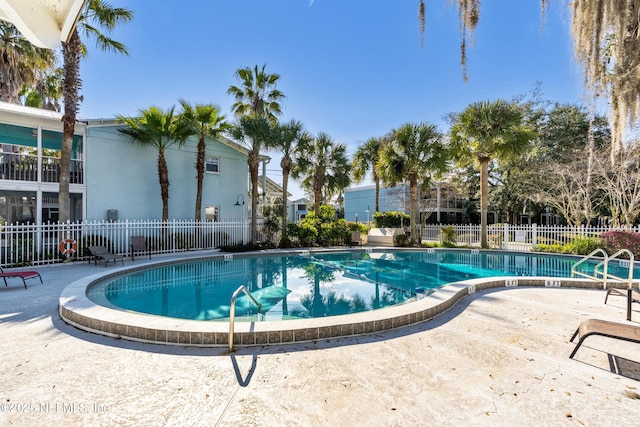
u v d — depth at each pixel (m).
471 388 2.65
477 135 13.57
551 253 12.43
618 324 3.32
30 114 10.47
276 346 3.57
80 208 12.80
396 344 3.63
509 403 2.44
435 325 4.32
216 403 2.42
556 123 19.58
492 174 24.86
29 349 3.46
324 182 17.20
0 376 2.83
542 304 5.39
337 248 14.30
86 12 9.77
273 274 9.59
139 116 12.23
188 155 14.55
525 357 3.28
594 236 12.33
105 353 3.36
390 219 21.11
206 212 15.19
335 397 2.51
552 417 2.27
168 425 2.15
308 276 9.37
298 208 37.31
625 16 5.33
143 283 8.17
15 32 11.87
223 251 13.00
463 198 28.06
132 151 12.95
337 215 38.31
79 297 4.96
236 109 16.88
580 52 6.07
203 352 3.40
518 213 25.62
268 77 16.53
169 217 13.95
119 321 3.86
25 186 10.72
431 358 3.25
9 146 13.34
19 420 2.19
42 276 7.57
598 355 3.32
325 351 3.42
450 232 16.27
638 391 2.63
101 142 12.17
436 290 5.73
